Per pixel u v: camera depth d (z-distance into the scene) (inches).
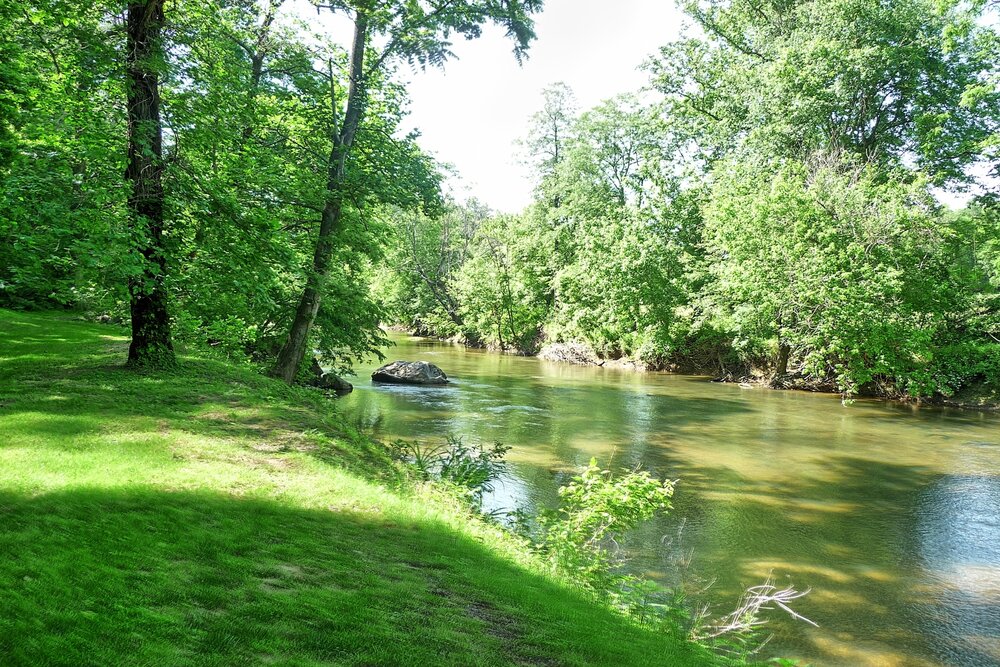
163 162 426.3
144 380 430.0
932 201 964.6
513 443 594.9
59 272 407.8
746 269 1055.0
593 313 1562.5
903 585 310.2
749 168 1138.7
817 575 319.9
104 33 413.7
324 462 309.9
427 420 695.1
